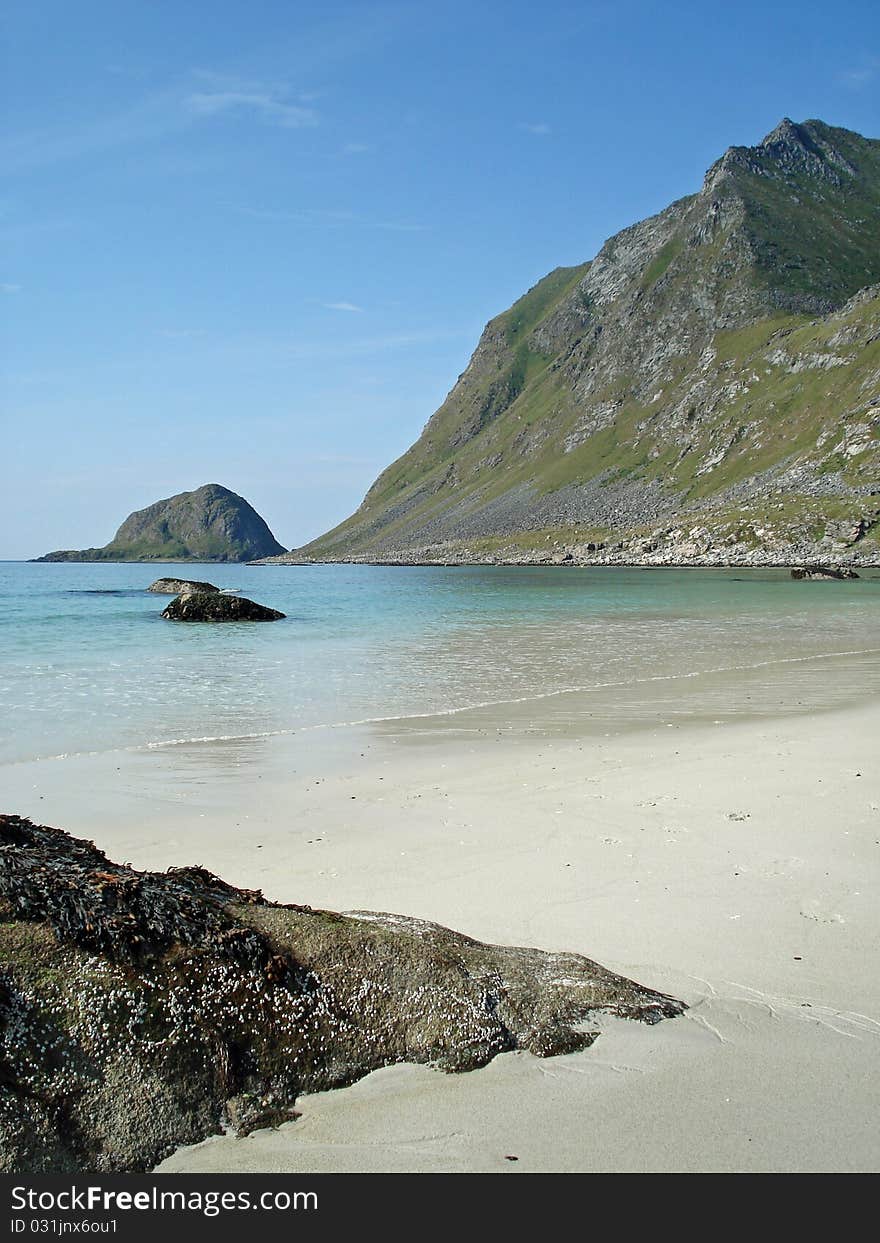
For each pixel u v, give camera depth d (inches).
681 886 348.5
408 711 756.0
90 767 558.3
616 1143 190.1
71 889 205.0
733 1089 206.7
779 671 997.8
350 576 5408.5
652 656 1146.7
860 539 5492.1
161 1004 195.6
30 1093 178.9
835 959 280.7
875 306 7731.3
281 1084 199.0
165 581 2775.6
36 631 1537.9
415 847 402.3
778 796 482.3
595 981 242.1
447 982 223.8
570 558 7032.5
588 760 575.2
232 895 241.4
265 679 944.9
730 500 6884.8
